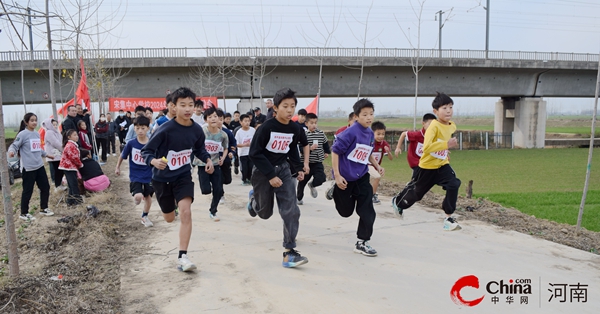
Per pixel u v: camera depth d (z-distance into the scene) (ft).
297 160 16.40
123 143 59.26
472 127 240.12
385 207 25.34
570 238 19.54
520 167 62.95
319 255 16.65
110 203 26.50
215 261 16.06
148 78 90.48
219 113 22.52
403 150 99.76
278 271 15.01
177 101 15.17
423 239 18.72
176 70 90.43
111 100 71.92
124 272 15.08
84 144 28.53
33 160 23.75
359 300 12.75
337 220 22.09
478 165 66.18
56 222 22.53
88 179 26.86
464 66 97.81
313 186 25.55
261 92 93.61
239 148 29.01
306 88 96.78
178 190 15.48
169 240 18.93
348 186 16.65
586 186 20.31
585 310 12.26
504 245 17.94
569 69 105.40
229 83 93.45
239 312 12.03
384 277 14.46
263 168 14.99
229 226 21.17
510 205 31.53
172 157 15.25
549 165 65.82
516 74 107.24
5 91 85.81
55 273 15.07
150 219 22.99
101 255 16.93
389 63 92.89
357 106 16.38
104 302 12.69
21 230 21.35
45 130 33.60
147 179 21.22
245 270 15.14
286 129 15.56
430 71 101.14
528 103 111.65
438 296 13.05
